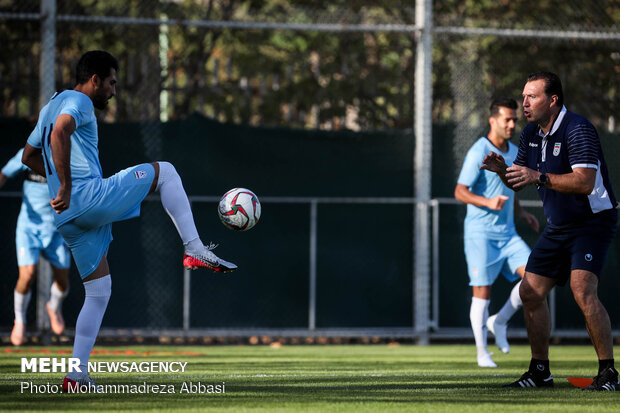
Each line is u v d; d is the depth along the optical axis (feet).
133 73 110.11
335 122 114.32
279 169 102.22
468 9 116.88
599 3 114.21
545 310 53.67
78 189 48.39
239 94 113.29
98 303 50.62
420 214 102.32
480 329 74.79
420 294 102.32
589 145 50.34
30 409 41.42
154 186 51.21
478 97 113.19
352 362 78.02
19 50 105.91
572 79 114.32
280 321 101.35
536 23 115.75
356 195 103.45
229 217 57.57
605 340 51.19
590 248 51.29
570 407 43.39
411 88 112.98
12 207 98.84
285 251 101.71
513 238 76.43
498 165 53.16
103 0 108.88
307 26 100.83
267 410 41.42
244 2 113.29
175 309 99.55
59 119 47.14
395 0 114.42
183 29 112.16
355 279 102.83
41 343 97.71
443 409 42.32
